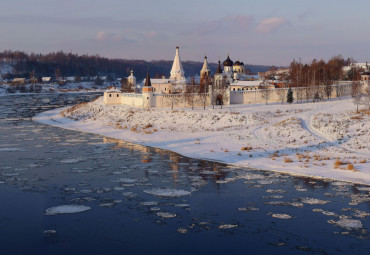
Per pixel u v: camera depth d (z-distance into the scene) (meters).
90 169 66.69
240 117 108.69
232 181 59.94
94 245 38.25
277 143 85.75
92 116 134.50
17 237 39.84
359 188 55.81
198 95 134.50
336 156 73.25
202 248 37.78
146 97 134.88
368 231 41.53
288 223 43.72
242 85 165.62
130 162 72.12
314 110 111.50
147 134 102.44
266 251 37.19
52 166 68.31
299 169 65.62
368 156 72.44
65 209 47.50
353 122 94.19
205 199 51.66
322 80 165.12
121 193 53.94
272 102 136.50
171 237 40.06
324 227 42.56
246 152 78.75
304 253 36.78
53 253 36.62
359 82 141.38
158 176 62.72
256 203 50.12
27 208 47.62
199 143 89.00
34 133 105.00
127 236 40.28
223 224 43.44
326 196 52.66
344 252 36.94
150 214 46.22
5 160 72.31
